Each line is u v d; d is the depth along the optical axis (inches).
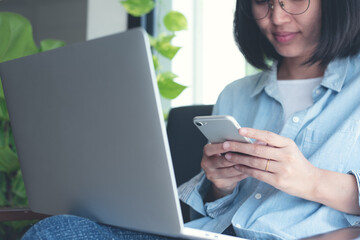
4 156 76.3
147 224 32.7
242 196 49.3
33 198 42.1
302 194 40.1
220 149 40.4
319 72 50.1
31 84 37.2
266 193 45.8
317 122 45.8
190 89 113.2
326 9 46.5
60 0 131.0
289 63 52.1
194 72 112.9
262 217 43.0
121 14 128.6
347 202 40.2
